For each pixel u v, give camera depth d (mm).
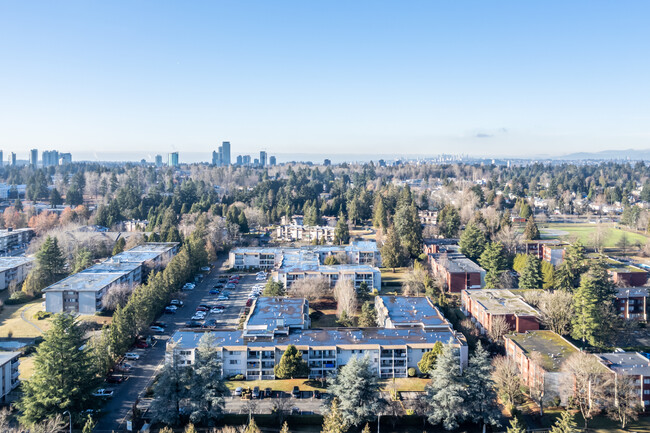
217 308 132250
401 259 165625
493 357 101938
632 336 114375
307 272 144000
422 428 80375
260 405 84312
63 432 76062
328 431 70125
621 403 81688
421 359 95250
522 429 72750
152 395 87375
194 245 166000
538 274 141875
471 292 128875
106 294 126750
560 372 86188
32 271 142125
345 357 95375
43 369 77812
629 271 140750
